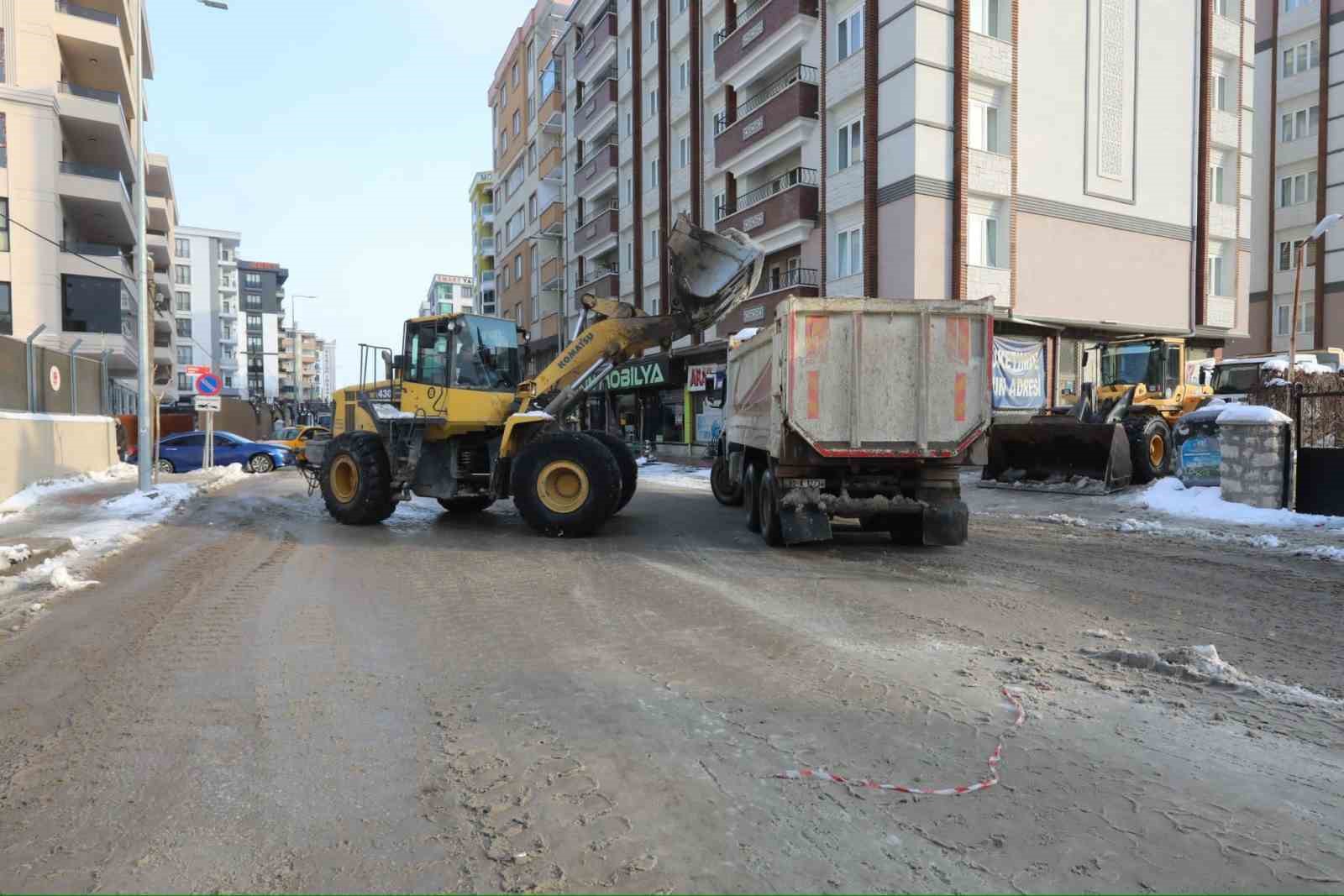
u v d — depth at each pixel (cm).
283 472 2525
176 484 1762
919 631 556
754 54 2469
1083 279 2234
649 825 294
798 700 421
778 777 333
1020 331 2112
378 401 1212
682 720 394
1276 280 3706
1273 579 724
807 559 845
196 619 605
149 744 371
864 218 2062
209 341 9456
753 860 270
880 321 873
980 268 2027
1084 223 2227
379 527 1140
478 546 952
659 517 1217
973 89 2028
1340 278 3447
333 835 289
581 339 1146
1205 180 2450
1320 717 395
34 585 722
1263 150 3750
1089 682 448
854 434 873
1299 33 3609
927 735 375
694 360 2859
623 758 351
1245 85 2545
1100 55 2236
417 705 419
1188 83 2420
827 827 292
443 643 536
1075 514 1162
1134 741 366
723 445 1380
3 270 2942
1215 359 2602
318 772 340
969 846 279
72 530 1050
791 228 2273
